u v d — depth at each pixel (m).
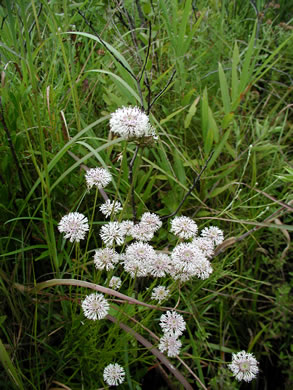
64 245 0.34
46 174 0.27
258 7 0.52
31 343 0.29
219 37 0.50
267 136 0.44
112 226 0.25
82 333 0.28
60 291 0.32
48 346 0.28
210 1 0.58
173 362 0.30
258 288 0.35
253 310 0.35
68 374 0.30
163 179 0.40
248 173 0.43
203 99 0.37
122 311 0.26
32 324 0.30
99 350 0.27
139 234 0.25
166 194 0.40
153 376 0.32
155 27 0.42
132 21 0.45
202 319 0.33
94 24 0.46
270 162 0.43
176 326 0.25
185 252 0.24
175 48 0.41
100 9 0.47
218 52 0.51
